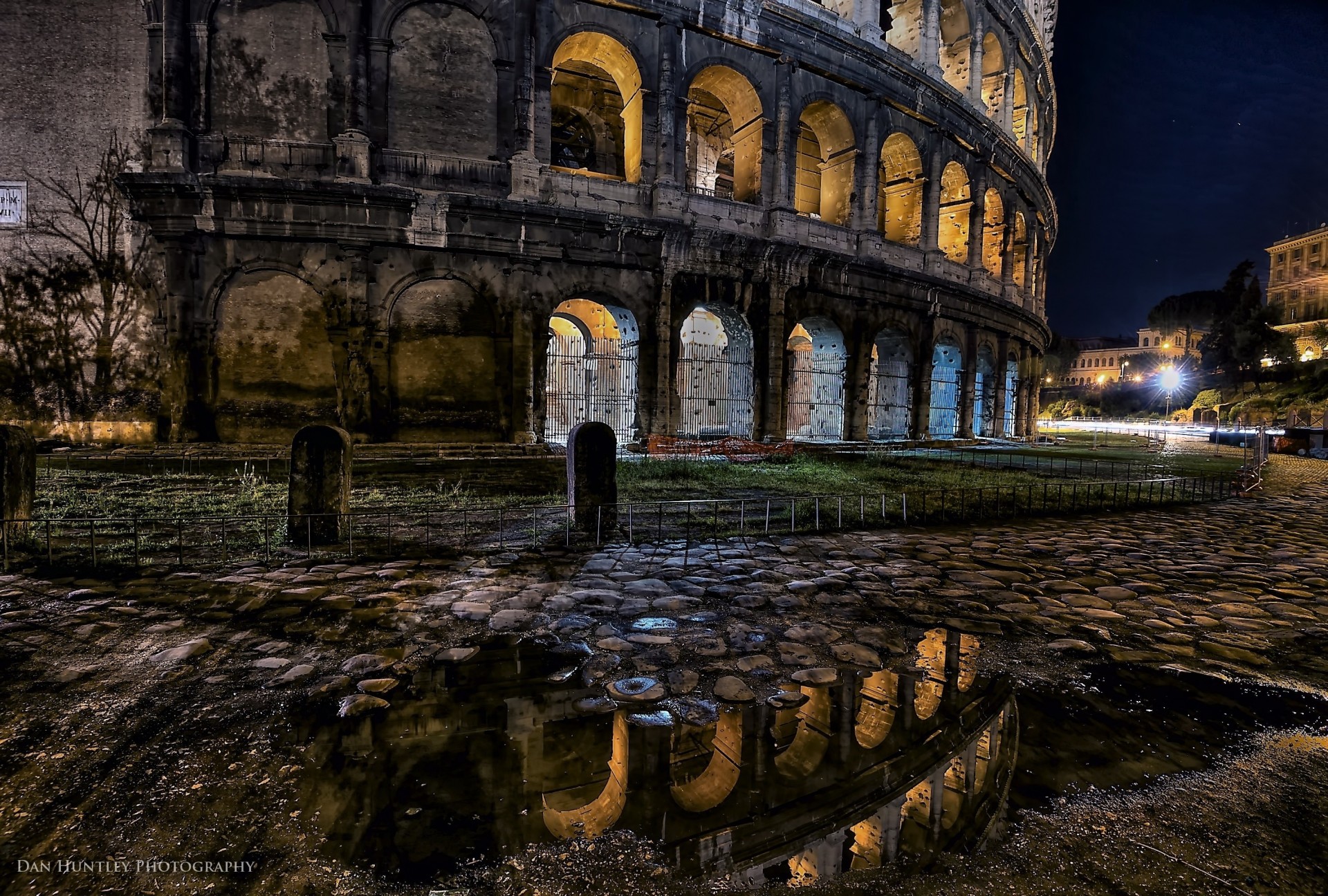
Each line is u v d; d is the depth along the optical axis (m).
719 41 24.03
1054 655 6.14
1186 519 13.48
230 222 18.81
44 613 6.76
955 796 3.87
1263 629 6.85
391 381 20.34
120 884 3.01
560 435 28.06
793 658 5.99
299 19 19.47
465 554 9.42
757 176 25.59
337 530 9.84
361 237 19.48
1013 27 34.97
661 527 10.72
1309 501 16.47
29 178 18.94
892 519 12.62
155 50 18.83
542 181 21.27
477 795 3.84
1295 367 64.31
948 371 33.91
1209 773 4.14
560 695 5.20
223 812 3.60
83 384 18.94
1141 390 86.31
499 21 20.88
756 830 3.56
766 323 25.50
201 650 5.88
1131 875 3.17
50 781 3.84
